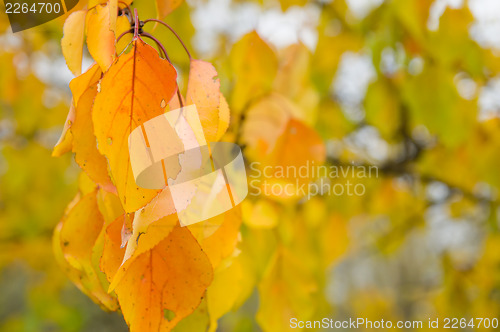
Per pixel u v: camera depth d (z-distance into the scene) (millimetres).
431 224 1619
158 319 417
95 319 2656
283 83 732
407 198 1358
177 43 566
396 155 1298
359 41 902
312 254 940
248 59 660
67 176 1495
